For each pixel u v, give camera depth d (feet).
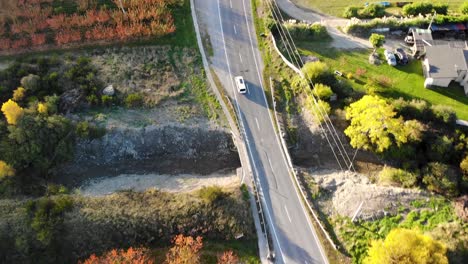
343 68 254.27
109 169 233.14
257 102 245.45
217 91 248.93
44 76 247.09
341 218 209.67
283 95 247.70
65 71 250.57
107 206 212.43
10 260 201.57
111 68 254.27
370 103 223.30
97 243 205.98
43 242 200.95
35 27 264.93
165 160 236.22
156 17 269.64
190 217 208.64
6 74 246.27
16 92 237.04
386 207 211.20
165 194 218.79
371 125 218.59
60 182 228.02
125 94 246.06
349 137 234.38
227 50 264.52
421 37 261.44
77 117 236.63
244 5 285.43
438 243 183.11
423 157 228.02
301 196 217.15
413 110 232.94
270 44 265.34
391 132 219.61
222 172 231.91
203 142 237.04
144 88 248.93
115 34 262.88
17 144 224.33
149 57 260.42
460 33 270.05
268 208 213.46
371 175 227.81
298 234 206.28
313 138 235.20
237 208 210.79
